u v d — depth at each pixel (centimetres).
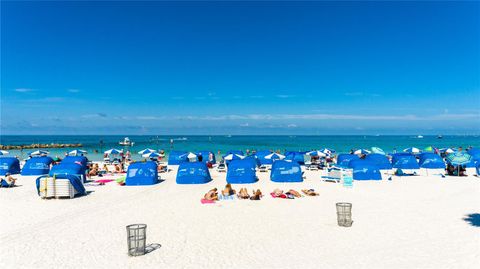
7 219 1436
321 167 3284
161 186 2300
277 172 2483
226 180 2458
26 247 1092
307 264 941
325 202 1752
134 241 1116
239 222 1378
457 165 2773
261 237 1185
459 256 978
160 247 1090
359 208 1609
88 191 2108
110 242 1137
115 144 10438
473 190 2067
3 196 1931
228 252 1042
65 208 1639
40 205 1703
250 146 9006
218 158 4719
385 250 1038
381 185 2289
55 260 984
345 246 1081
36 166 2875
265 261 969
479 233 1193
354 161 2623
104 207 1661
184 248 1080
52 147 8769
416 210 1557
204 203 1742
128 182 2348
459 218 1405
